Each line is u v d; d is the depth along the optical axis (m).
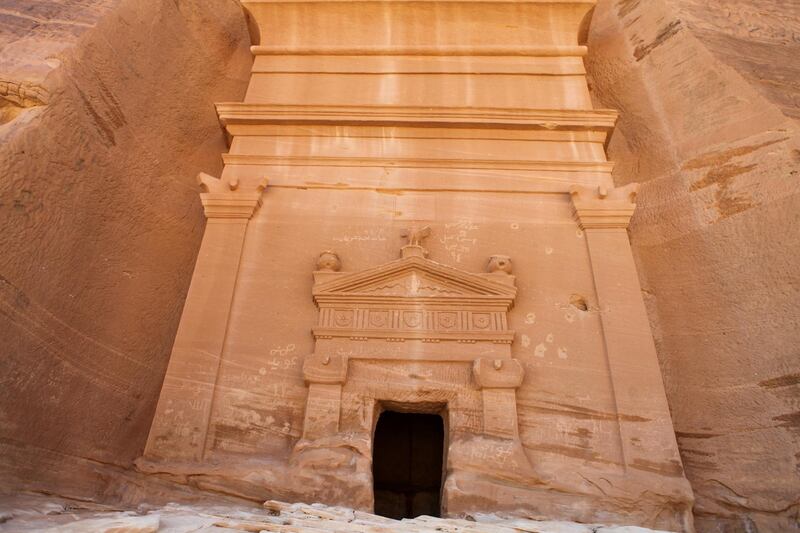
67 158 5.89
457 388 5.60
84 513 4.09
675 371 6.64
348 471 5.09
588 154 7.34
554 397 5.59
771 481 5.57
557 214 6.82
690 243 7.29
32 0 6.71
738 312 6.54
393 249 6.58
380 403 5.67
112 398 5.84
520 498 5.01
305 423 5.38
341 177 7.12
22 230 5.24
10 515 3.62
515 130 7.50
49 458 5.06
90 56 6.47
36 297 5.27
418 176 7.12
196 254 7.40
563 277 6.32
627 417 5.41
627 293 6.12
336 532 3.73
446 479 5.17
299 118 7.47
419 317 5.95
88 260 5.98
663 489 5.04
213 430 5.42
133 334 6.30
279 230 6.69
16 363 4.95
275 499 4.96
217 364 5.73
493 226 6.74
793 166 6.80
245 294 6.21
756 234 6.77
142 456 5.25
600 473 5.17
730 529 5.55
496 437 5.31
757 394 6.02
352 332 5.84
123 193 6.64
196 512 4.35
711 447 6.03
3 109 5.70
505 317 5.96
